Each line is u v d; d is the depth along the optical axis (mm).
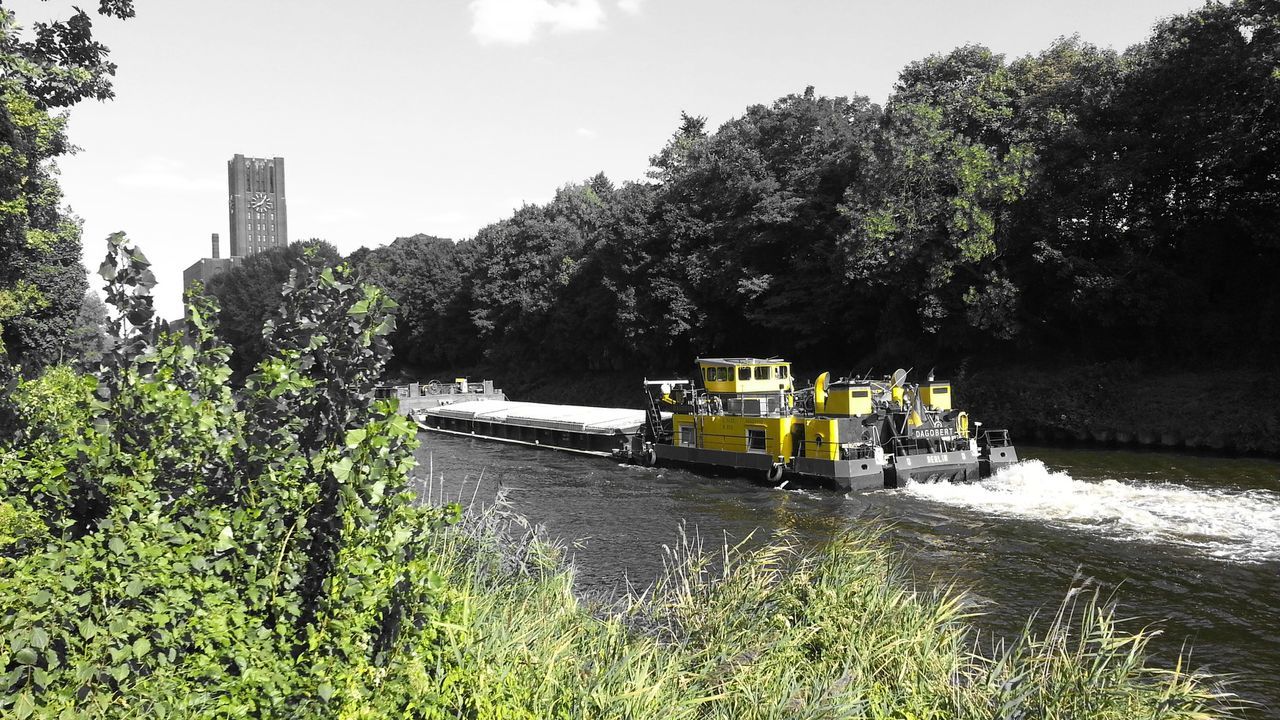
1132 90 37250
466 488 26344
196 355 6102
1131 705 6953
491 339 82062
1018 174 35406
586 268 64500
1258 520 19391
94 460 5203
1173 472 26500
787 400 28719
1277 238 32000
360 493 5160
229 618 4973
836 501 23031
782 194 48156
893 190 39000
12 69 12641
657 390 35188
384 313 5766
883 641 8234
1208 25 32625
